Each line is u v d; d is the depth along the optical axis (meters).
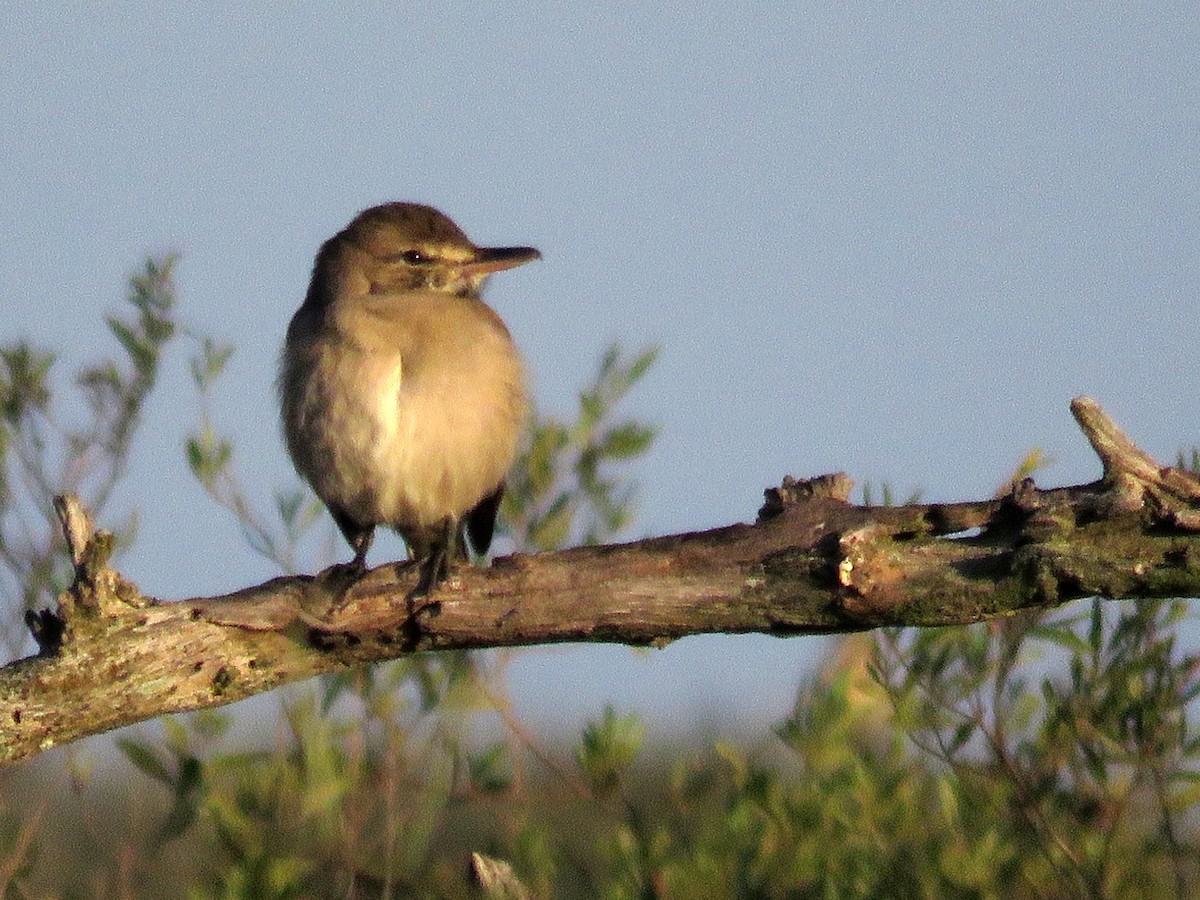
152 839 10.77
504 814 10.96
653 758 11.37
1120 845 10.12
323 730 10.08
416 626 9.55
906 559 8.88
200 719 10.77
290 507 11.92
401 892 10.45
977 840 9.84
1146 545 8.59
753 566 9.14
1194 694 10.08
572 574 9.41
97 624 9.36
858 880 9.52
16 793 12.42
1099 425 8.78
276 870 9.62
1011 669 10.34
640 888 9.49
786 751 10.91
